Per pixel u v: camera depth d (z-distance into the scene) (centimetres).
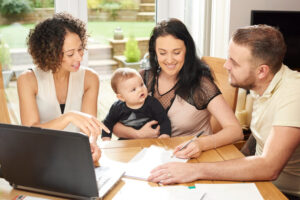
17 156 104
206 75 171
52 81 170
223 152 139
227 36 300
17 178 109
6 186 113
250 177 118
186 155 134
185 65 167
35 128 98
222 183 116
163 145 146
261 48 129
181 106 172
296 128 125
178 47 158
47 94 170
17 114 286
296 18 313
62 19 154
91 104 179
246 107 284
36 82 169
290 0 317
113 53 301
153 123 174
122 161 132
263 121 144
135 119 179
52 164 102
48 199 106
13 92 282
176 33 157
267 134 143
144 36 306
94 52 294
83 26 161
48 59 153
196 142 139
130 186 115
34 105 164
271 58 130
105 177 117
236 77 137
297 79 133
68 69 159
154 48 172
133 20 298
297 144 126
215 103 164
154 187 114
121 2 290
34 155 102
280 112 128
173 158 133
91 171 99
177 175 116
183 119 173
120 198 107
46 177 105
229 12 295
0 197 107
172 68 163
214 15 295
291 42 319
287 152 123
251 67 133
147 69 186
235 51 134
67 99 176
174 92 173
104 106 309
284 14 307
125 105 178
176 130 177
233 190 111
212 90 166
